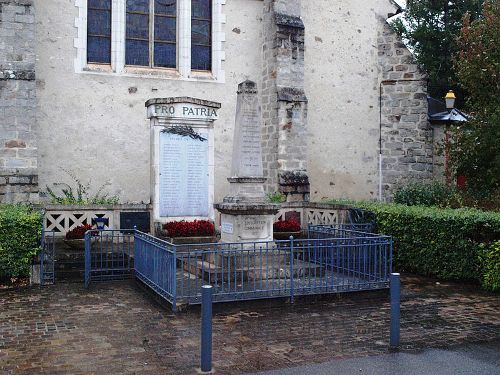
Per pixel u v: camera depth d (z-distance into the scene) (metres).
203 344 5.73
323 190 17.62
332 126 17.77
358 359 6.09
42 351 6.30
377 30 18.33
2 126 12.90
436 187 15.91
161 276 8.53
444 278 10.73
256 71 16.73
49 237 12.46
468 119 15.15
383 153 18.22
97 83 14.95
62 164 14.62
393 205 13.17
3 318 7.71
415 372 5.70
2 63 12.97
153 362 5.96
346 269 9.76
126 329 7.19
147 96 15.41
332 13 17.78
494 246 9.66
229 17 16.41
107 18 15.23
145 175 15.41
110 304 8.55
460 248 10.41
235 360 6.04
